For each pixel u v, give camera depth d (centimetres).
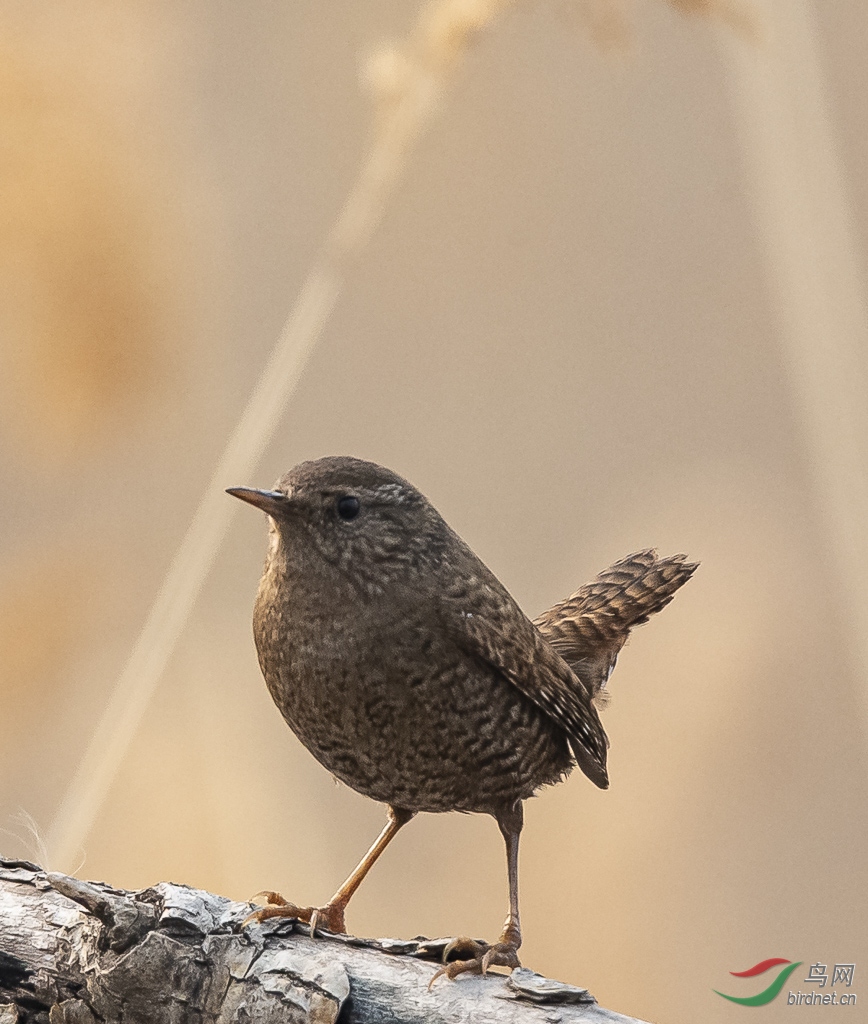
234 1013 648
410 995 649
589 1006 644
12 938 668
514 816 835
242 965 655
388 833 838
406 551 786
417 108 823
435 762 802
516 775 823
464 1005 643
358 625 773
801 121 970
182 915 661
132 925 655
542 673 815
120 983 651
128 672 834
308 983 647
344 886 824
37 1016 666
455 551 815
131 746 1012
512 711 811
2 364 882
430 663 780
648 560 1000
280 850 988
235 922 669
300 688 789
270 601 795
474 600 796
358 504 782
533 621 980
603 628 961
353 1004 647
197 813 981
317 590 778
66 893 656
